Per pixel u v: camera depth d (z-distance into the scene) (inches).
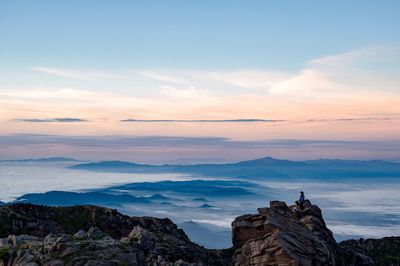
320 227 2370.8
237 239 2162.9
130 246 2020.2
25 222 2787.9
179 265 1934.1
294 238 2053.4
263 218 2154.3
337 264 2234.3
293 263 1921.8
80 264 1781.5
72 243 1920.5
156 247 2142.0
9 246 2097.7
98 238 2091.5
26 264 1827.0
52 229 2829.7
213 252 2704.2
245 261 2050.9
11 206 2962.6
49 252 1887.3
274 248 1988.2
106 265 1791.3
